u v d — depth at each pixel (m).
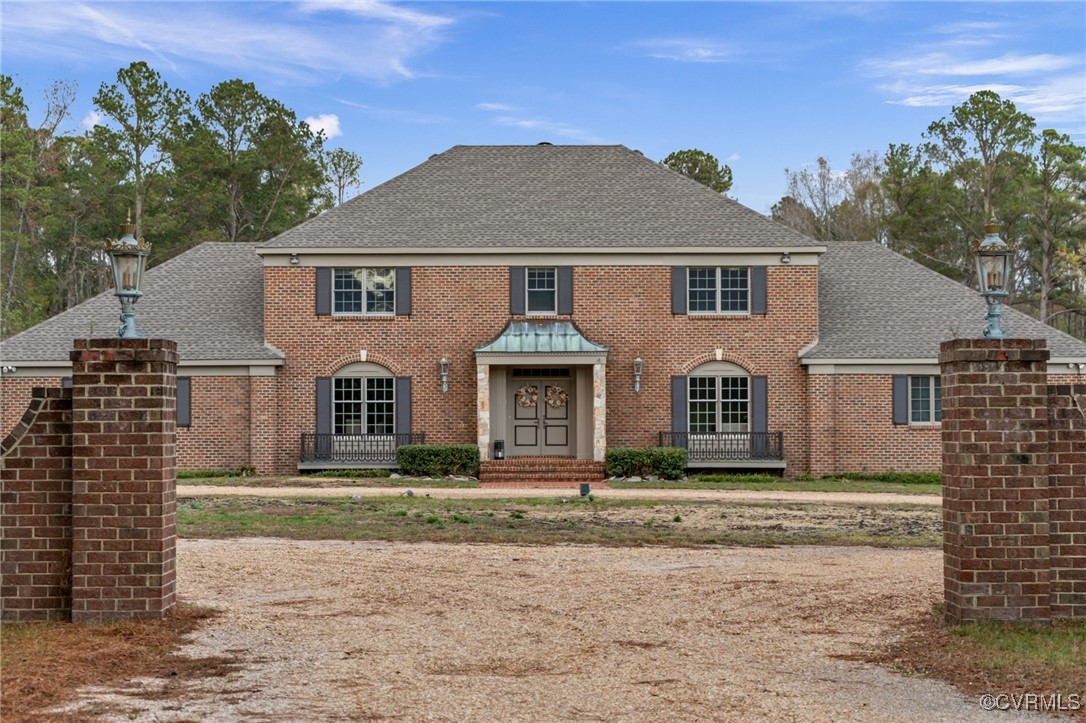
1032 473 11.79
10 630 11.34
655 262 35.22
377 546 18.19
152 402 11.72
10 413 34.41
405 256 35.25
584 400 35.19
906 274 38.84
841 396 34.88
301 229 35.75
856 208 74.44
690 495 28.22
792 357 35.19
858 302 37.38
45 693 9.09
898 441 34.69
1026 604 11.78
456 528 20.56
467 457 33.84
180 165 63.66
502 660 10.65
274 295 35.25
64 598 11.88
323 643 11.23
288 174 66.69
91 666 10.02
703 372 35.28
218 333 35.72
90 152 63.03
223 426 34.88
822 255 40.16
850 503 26.53
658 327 35.22
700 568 16.23
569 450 35.56
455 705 8.98
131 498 11.70
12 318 56.91
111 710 8.70
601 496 27.52
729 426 35.25
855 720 8.70
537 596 13.96
